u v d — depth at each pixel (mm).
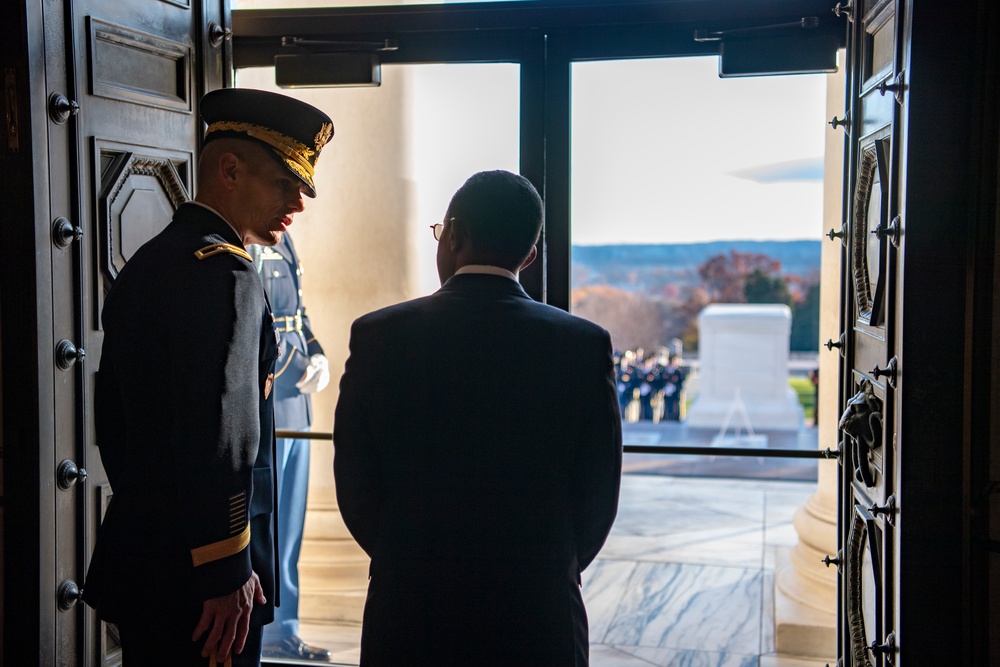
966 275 2035
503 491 1778
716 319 10391
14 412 2344
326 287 3244
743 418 10234
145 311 1942
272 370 2182
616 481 1854
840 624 2695
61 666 2459
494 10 2826
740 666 3430
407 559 1785
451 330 1805
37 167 2293
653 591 4211
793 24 2682
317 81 2867
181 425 1893
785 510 5984
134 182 2578
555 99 2836
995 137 2012
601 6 2781
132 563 1952
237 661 2070
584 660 1827
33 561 2373
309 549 3492
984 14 1998
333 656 3309
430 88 3012
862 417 2346
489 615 1763
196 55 2770
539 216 1896
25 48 2254
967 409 2051
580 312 17484
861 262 2461
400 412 1799
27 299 2309
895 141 2137
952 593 2088
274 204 2178
